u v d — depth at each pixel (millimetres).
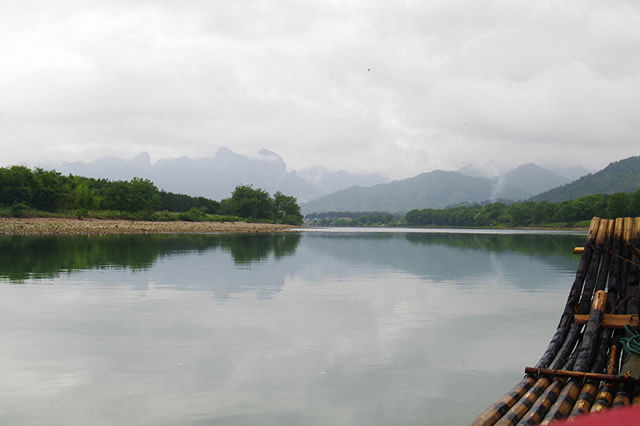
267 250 46281
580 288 11039
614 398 7344
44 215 85062
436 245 61625
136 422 8359
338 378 10578
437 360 11867
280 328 14727
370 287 23109
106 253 37344
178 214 123312
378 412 8922
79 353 11992
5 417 8477
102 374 10578
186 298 19297
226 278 25172
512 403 7293
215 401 9266
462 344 13242
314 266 32312
